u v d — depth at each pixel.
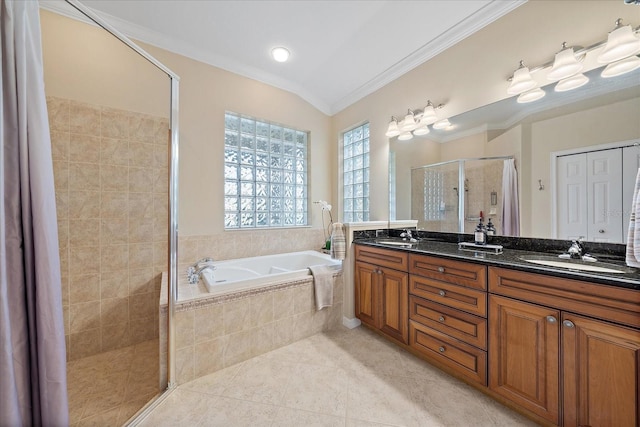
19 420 0.74
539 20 1.55
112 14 1.91
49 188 0.83
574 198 1.45
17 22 0.77
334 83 2.92
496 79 1.78
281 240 2.96
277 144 3.02
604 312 0.96
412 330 1.78
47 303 0.81
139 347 1.97
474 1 1.72
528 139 1.64
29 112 0.79
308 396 1.42
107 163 1.93
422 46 2.20
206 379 1.57
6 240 0.75
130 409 1.32
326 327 2.25
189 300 1.58
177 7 1.86
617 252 1.30
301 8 1.88
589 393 0.99
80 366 1.72
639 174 1.06
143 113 2.09
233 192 2.69
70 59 1.81
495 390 1.31
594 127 1.37
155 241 2.12
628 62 1.25
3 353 0.70
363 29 2.09
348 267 2.34
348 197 3.32
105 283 1.92
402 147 2.52
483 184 1.90
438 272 1.61
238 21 2.01
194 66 2.37
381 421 1.24
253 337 1.82
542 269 1.12
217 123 2.51
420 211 2.37
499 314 1.29
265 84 2.83
